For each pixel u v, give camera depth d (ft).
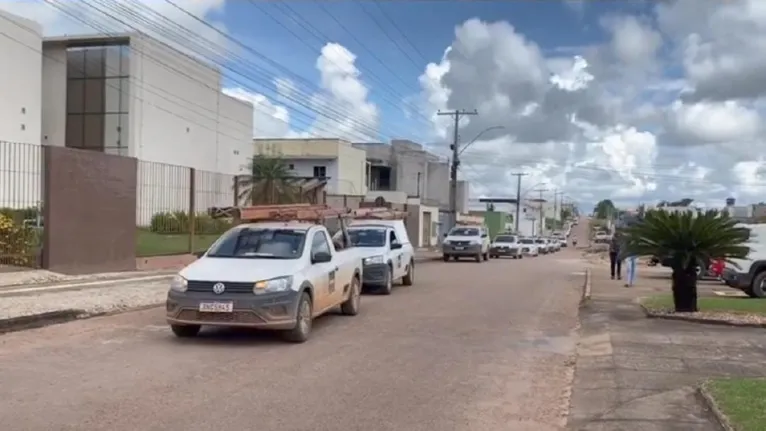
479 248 129.70
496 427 21.58
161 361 29.27
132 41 159.74
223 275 33.47
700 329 40.63
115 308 43.91
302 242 38.01
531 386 27.20
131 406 22.34
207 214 77.61
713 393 23.76
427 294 61.57
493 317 46.85
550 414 23.20
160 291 52.26
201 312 32.83
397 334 38.37
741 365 30.14
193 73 178.40
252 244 37.83
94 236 62.23
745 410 21.31
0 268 55.72
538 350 34.94
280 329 33.91
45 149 57.77
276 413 22.06
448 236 133.69
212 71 185.68
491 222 314.35
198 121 180.34
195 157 179.52
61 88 162.30
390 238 64.80
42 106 163.02
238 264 35.09
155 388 24.66
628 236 47.93
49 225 57.67
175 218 73.67
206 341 34.12
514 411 23.47
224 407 22.53
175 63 172.35
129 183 66.44
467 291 65.31
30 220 57.62
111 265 64.23
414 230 187.01
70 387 24.54
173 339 34.37
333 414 22.20
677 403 23.77
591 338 38.37
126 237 66.03
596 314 48.01
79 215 60.49
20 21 143.13
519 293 64.80
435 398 24.75
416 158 246.27
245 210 45.27
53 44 161.68
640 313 48.32
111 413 21.50
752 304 51.29
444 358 32.04
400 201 202.49
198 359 29.94
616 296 62.13
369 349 33.55
